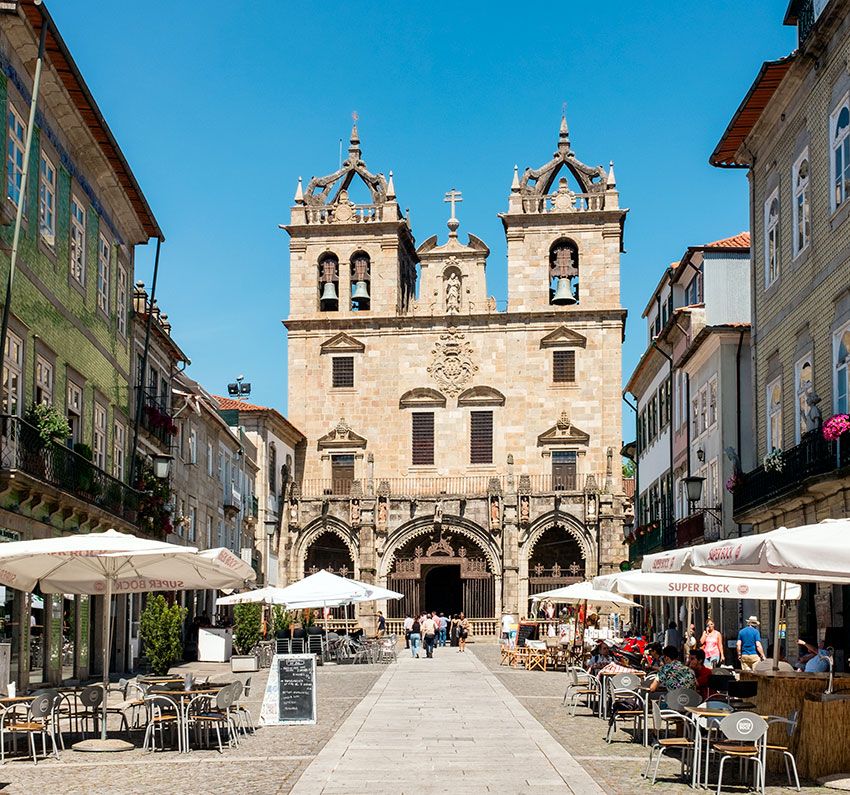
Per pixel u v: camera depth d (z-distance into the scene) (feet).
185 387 178.19
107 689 72.43
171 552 67.36
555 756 64.08
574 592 140.56
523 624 185.68
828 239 96.48
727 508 142.72
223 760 64.39
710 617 156.46
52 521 106.83
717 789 53.21
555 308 271.08
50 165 108.27
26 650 101.40
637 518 226.79
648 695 72.08
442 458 270.26
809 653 88.53
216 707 69.41
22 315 98.43
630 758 65.05
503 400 270.05
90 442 123.85
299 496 261.85
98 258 128.16
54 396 109.29
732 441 144.15
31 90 100.37
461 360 272.10
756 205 119.96
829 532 55.26
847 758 57.57
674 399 179.93
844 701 57.88
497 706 95.86
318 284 279.08
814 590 102.58
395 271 277.23
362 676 140.05
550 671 154.40
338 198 281.54
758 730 53.83
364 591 133.08
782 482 103.76
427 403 271.90
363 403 273.75
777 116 111.65
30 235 101.14
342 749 67.36
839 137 93.97
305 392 275.80
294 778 57.26
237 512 221.25
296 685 83.10
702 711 58.13
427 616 195.83
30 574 77.77
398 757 63.93
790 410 107.65
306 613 208.95
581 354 270.05
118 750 68.54
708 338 148.46
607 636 160.15
